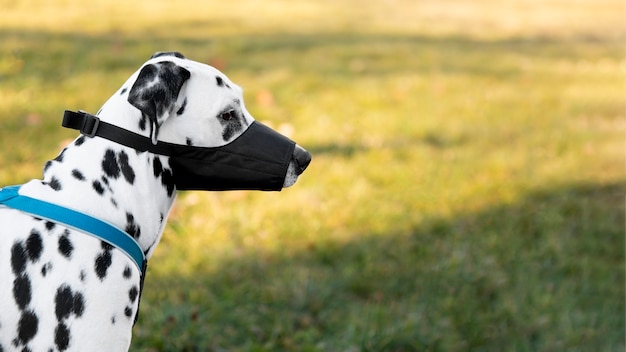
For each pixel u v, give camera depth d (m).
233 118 2.93
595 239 6.73
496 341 5.01
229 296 4.98
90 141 2.83
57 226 2.71
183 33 13.66
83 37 12.03
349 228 6.33
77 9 15.19
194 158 2.90
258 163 2.95
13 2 14.91
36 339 2.65
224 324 4.75
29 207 2.73
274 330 4.72
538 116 10.27
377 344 4.67
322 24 16.75
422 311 5.15
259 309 4.96
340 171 7.26
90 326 2.66
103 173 2.79
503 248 6.29
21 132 7.14
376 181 7.33
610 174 8.38
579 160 8.64
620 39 18.91
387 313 5.06
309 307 5.10
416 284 5.53
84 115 2.82
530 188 7.61
